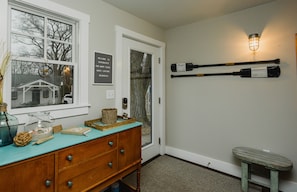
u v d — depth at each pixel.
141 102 2.74
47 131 1.34
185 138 2.90
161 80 3.04
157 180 2.26
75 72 1.84
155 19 2.61
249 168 2.06
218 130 2.54
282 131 2.04
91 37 1.93
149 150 2.88
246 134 2.30
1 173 0.93
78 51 1.84
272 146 2.11
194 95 2.78
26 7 1.49
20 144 1.15
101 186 1.49
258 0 2.04
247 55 2.26
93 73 1.95
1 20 1.32
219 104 2.52
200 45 2.69
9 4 1.41
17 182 0.99
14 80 1.47
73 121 1.78
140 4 2.14
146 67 2.82
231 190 2.05
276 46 2.05
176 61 2.97
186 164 2.74
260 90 2.18
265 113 2.15
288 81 1.99
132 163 1.80
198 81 2.73
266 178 2.12
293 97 1.96
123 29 2.29
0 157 1.00
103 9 2.05
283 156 2.01
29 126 1.39
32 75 1.57
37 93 1.61
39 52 1.60
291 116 1.98
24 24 1.51
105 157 1.50
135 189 1.94
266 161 1.86
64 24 1.79
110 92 2.16
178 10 2.31
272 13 2.07
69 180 1.24
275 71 2.03
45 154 1.11
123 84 2.41
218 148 2.55
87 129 1.55
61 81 1.77
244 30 2.28
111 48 2.15
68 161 1.23
